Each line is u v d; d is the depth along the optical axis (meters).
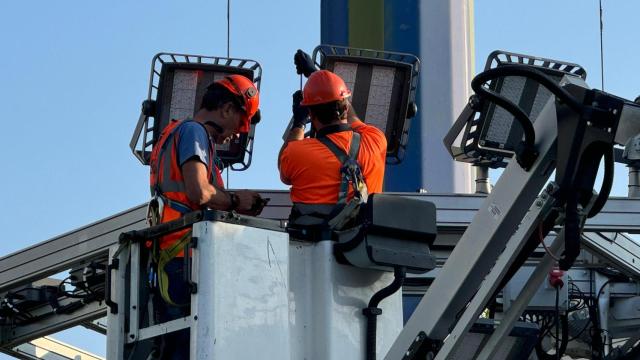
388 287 13.64
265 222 12.69
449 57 26.67
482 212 12.55
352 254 13.61
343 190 14.09
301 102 14.69
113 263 13.38
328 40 27.84
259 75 18.80
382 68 18.70
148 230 13.11
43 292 24.41
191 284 12.20
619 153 17.20
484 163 20.36
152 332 12.85
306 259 13.70
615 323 23.77
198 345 12.02
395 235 13.80
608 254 21.97
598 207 11.77
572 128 11.53
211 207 13.46
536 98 19.41
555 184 11.66
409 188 25.84
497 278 12.30
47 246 21.88
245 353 12.19
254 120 17.64
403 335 13.23
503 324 13.47
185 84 18.59
